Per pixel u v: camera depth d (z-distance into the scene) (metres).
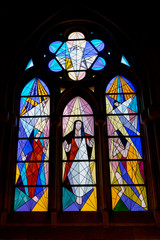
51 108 10.48
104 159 9.45
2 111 9.71
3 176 9.19
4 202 8.89
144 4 11.09
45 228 8.68
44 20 11.23
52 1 11.34
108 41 11.49
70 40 11.75
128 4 11.20
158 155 9.16
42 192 9.42
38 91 10.88
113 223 8.66
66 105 10.66
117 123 10.30
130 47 10.98
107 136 10.07
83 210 9.14
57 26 11.73
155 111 9.62
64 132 10.23
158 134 9.44
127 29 10.93
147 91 10.26
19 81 10.84
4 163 9.34
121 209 9.10
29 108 10.62
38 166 9.78
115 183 9.47
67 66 11.26
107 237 8.51
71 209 9.17
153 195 8.91
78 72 11.15
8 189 9.17
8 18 10.98
